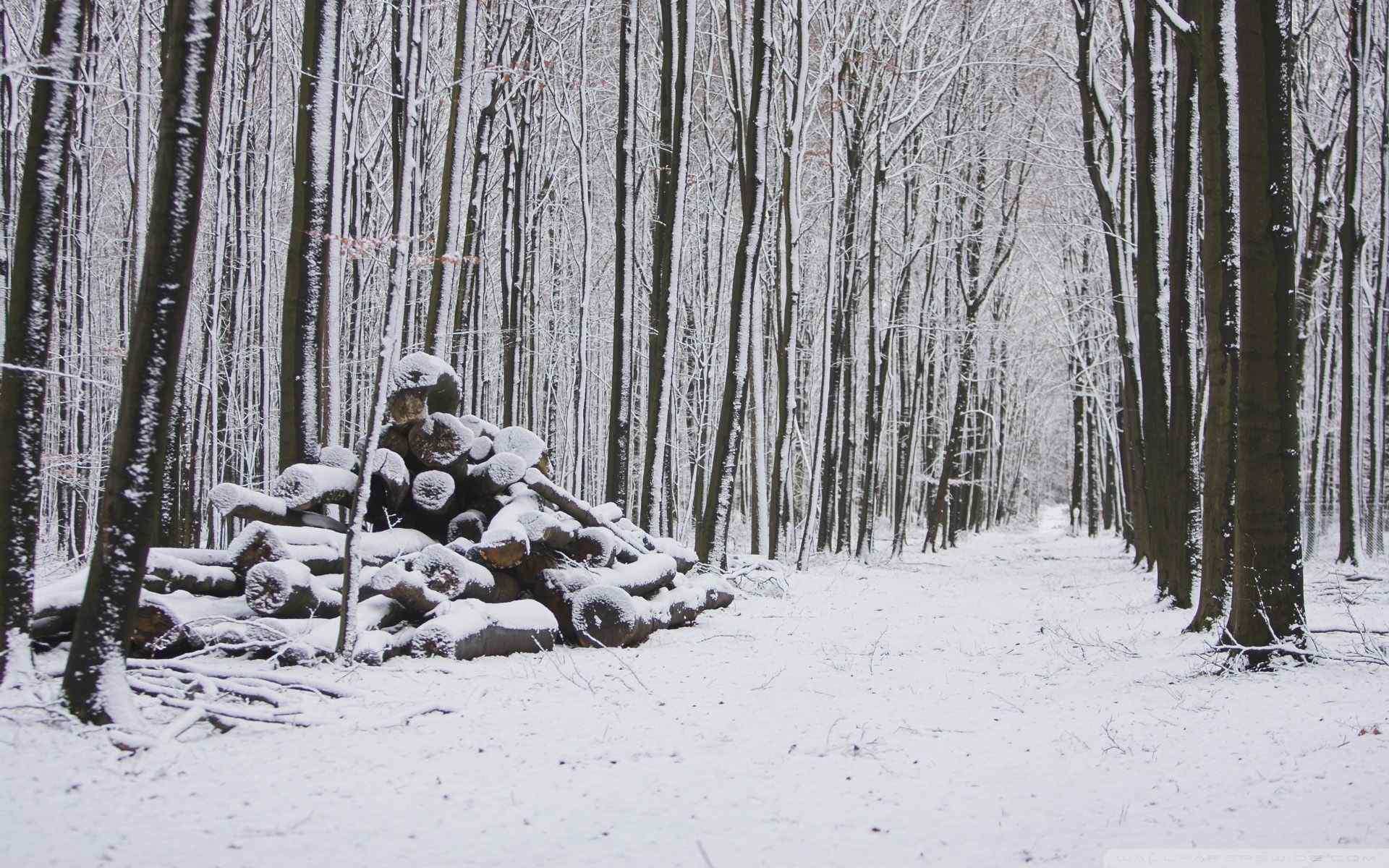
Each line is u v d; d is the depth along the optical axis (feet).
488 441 38.70
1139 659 34.45
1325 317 101.86
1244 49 31.22
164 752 19.77
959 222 117.08
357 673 27.14
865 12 94.43
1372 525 90.48
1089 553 113.70
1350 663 29.94
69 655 21.38
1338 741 21.30
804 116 92.48
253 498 31.71
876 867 14.70
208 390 71.67
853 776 19.67
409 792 18.02
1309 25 78.54
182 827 15.96
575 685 28.17
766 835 16.10
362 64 72.64
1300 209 92.17
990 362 145.18
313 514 34.01
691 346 104.83
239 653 28.37
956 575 82.23
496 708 24.76
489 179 97.30
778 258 90.33
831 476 98.68
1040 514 284.61
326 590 30.66
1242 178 31.45
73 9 23.30
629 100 62.85
